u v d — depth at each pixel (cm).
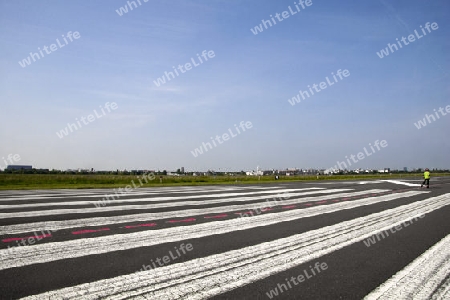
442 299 386
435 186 2733
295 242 661
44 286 397
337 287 418
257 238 692
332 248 618
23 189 2083
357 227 840
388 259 549
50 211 1006
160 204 1245
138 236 688
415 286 426
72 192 1795
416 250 612
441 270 494
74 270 460
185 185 2709
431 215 1077
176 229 772
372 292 404
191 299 369
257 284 423
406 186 2670
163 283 418
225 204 1286
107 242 629
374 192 2008
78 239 647
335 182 3459
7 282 407
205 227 806
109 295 375
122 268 475
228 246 618
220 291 396
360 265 513
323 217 998
